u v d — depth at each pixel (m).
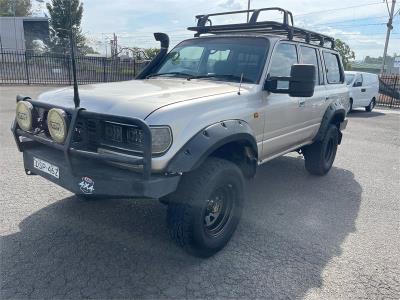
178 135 2.92
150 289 2.91
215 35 4.84
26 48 32.66
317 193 5.31
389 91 20.94
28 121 3.40
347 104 6.50
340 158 7.55
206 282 3.03
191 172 3.10
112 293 2.84
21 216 4.02
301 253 3.56
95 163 3.07
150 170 2.74
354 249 3.70
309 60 5.15
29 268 3.10
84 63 21.75
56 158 3.24
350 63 52.34
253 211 4.54
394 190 5.62
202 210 3.08
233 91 3.69
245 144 3.59
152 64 4.90
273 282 3.07
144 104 2.97
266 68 4.07
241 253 3.50
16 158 6.08
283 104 4.36
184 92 3.40
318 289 3.01
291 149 5.05
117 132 2.94
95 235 3.68
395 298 2.96
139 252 3.42
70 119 3.05
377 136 10.30
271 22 4.49
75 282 2.94
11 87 18.48
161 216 4.16
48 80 21.61
